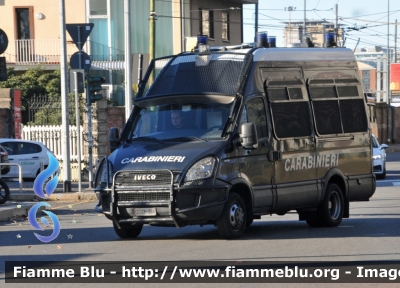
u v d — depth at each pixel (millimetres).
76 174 33906
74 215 19922
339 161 16500
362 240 13844
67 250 13336
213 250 12828
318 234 14891
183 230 16062
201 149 13633
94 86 26578
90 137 27266
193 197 13336
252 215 14328
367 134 17359
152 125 14633
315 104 16000
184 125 14336
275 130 14875
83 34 25469
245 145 13844
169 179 13328
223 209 13664
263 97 14766
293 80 15539
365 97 17375
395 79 80500
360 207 20656
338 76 16734
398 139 77500
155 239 14523
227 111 14164
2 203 21312
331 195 16328
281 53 15430
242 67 14602
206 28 51375
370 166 17391
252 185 14250
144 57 26703
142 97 14977
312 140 15750
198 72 14836
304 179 15500
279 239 14117
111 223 17672
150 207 13430
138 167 13531
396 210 19562
